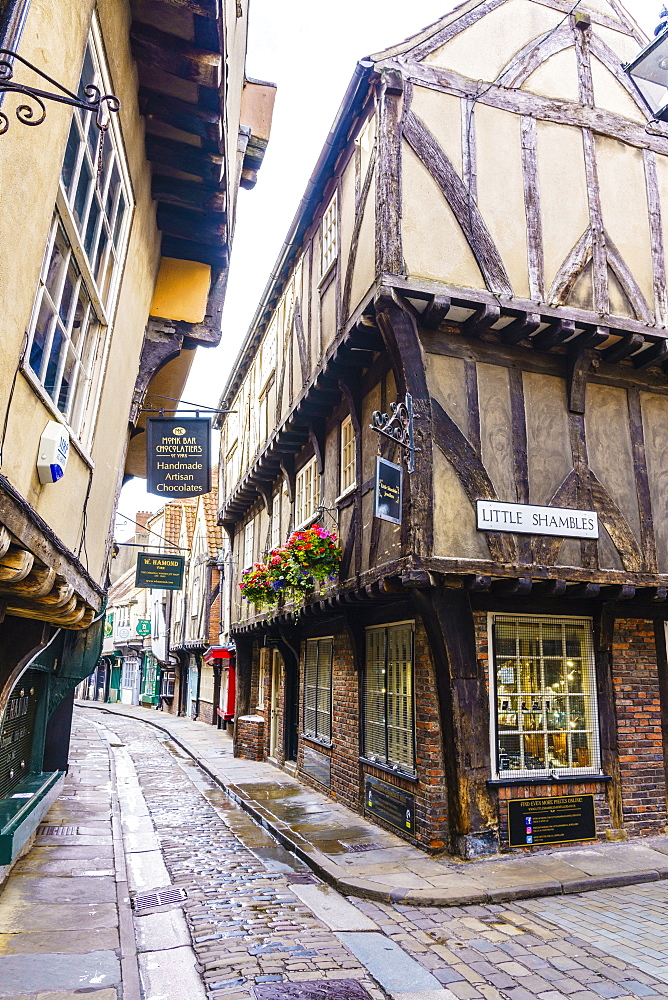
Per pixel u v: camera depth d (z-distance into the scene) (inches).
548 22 301.9
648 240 296.8
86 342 182.4
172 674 1183.6
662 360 294.0
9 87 82.0
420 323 264.2
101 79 151.9
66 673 313.3
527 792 265.7
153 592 1270.9
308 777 426.9
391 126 266.2
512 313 264.7
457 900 212.5
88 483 184.7
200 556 929.5
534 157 284.4
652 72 248.8
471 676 263.0
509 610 279.4
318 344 358.9
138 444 421.1
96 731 798.5
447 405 261.9
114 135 169.9
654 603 300.2
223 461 698.8
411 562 243.1
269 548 509.4
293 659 509.0
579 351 280.7
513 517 259.6
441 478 254.5
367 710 341.7
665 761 290.2
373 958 173.5
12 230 98.7
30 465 125.6
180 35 175.8
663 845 270.1
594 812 275.4
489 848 255.9
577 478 276.8
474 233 267.4
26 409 119.1
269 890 228.8
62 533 158.9
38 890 218.1
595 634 292.7
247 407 579.8
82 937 180.7
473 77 283.4
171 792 419.2
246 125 344.8
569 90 297.9
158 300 296.4
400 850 268.5
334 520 355.3
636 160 303.3
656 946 179.9
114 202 183.0
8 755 250.4
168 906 211.0
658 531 287.9
